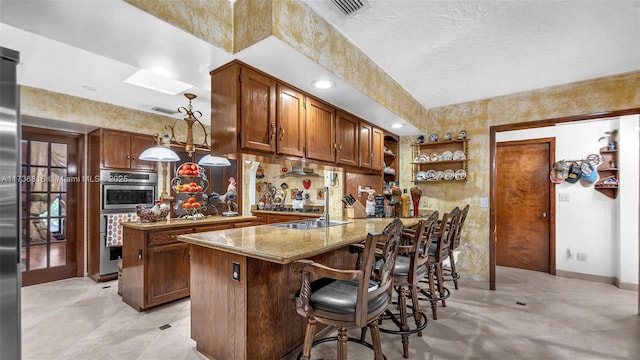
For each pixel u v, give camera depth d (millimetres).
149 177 4184
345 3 1901
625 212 3523
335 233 2330
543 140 4238
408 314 2449
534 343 2236
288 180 5844
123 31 1591
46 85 3078
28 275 3572
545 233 4219
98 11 1400
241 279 1783
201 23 1704
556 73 2951
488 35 2256
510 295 3256
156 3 1481
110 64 2572
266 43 1750
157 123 4270
